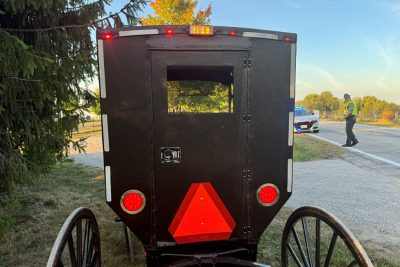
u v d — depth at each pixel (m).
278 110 2.58
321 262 3.55
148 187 2.49
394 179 7.24
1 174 3.60
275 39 2.52
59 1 3.93
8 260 3.74
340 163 9.25
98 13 4.54
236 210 2.60
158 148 2.47
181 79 3.22
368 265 2.17
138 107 2.42
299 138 15.27
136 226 2.51
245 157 2.57
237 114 2.53
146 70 2.40
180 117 2.46
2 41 3.10
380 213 5.08
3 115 3.66
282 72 2.56
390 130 20.47
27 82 3.66
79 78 4.37
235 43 2.47
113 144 2.43
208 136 2.51
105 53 2.36
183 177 2.51
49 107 4.25
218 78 3.18
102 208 5.62
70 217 2.41
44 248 4.06
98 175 8.58
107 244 4.16
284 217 4.97
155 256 2.60
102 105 2.39
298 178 7.50
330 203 5.61
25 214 5.24
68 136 4.76
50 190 6.74
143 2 4.70
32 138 3.99
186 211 2.52
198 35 2.41
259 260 3.66
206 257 2.57
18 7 3.47
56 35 4.19
